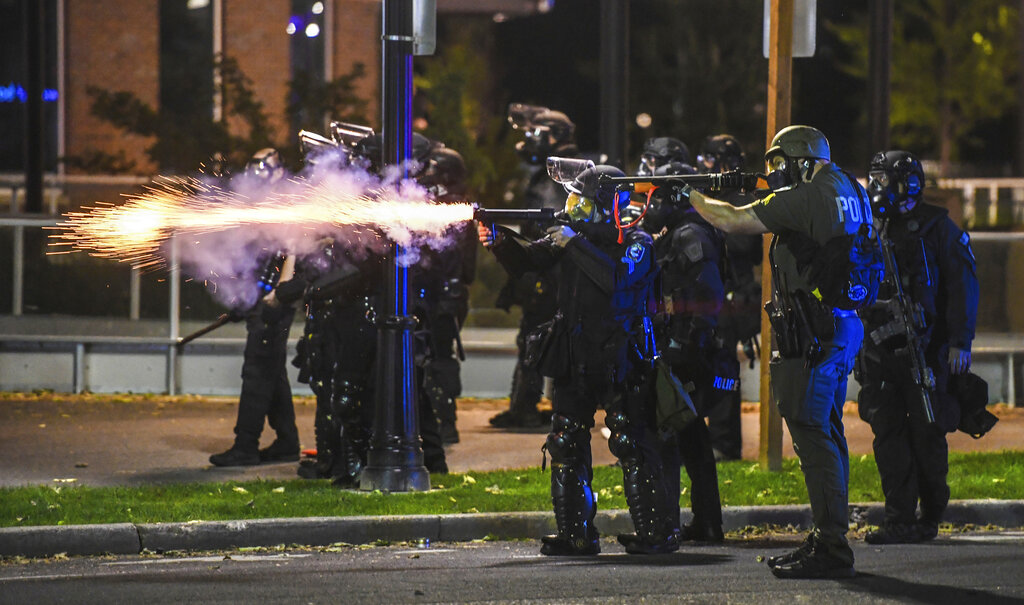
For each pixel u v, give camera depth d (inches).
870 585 842.8
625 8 1593.3
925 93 4658.0
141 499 1104.8
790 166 885.8
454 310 1428.4
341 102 2437.3
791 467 1268.5
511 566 915.4
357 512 1050.7
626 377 957.2
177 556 975.0
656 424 970.1
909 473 1024.9
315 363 1189.7
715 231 1098.1
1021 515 1109.1
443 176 1347.2
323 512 1047.6
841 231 866.1
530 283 1513.3
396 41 1129.4
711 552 978.7
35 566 928.3
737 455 1336.1
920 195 1027.9
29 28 2079.2
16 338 1786.4
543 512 1058.7
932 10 4771.2
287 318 1315.2
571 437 964.6
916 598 806.5
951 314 1029.2
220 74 2393.0
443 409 1444.4
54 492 1125.1
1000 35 4594.0
